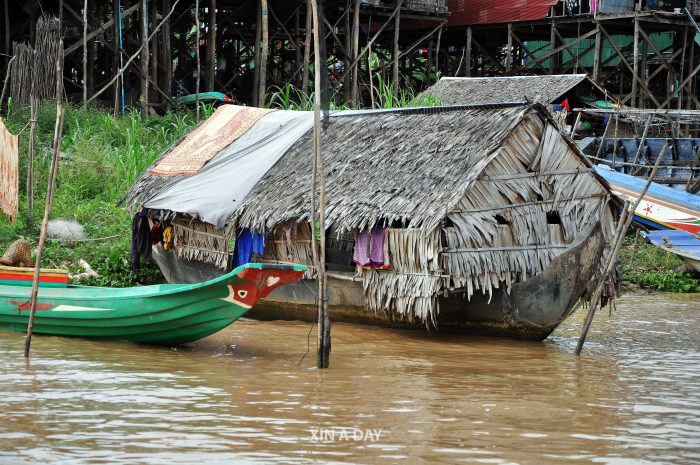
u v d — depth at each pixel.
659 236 36.38
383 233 22.66
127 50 51.56
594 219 23.75
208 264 27.81
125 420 15.09
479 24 65.31
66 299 22.12
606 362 21.03
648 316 28.81
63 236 32.84
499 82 56.41
